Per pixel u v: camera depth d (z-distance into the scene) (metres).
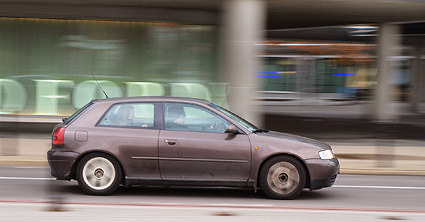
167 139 7.96
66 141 8.02
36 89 17.50
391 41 23.45
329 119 24.75
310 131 19.36
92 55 17.58
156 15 17.47
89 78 17.62
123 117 8.16
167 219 6.54
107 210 6.98
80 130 8.06
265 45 33.53
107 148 7.96
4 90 17.42
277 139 8.05
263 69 33.66
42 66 17.47
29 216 6.56
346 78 34.34
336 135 18.19
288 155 7.97
